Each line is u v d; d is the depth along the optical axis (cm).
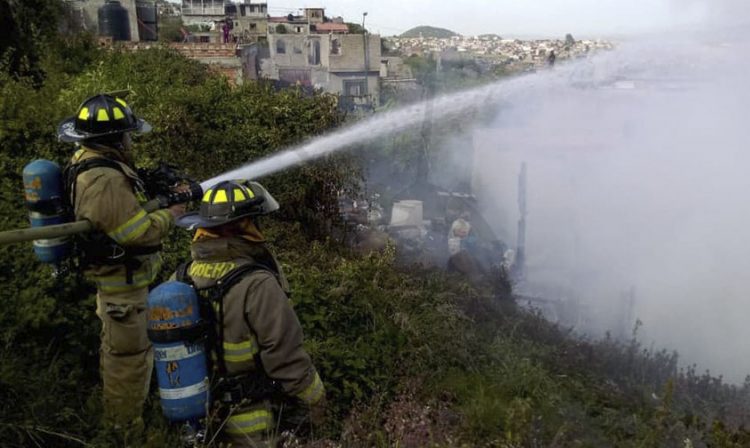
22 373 319
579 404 498
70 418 317
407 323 539
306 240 720
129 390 330
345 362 434
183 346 262
